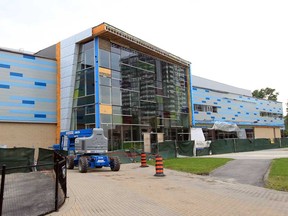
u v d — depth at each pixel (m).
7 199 9.41
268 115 68.25
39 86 29.09
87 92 28.11
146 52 34.00
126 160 25.05
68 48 30.03
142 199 9.54
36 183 12.80
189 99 41.22
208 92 50.91
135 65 32.28
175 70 39.31
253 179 14.03
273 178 13.59
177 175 16.28
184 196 10.06
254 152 35.38
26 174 15.80
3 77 26.75
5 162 17.08
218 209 8.13
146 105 32.97
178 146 29.58
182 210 8.02
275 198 9.68
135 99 31.42
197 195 10.24
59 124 29.42
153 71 35.06
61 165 9.39
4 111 26.42
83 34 28.78
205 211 7.89
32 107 28.27
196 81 51.22
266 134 65.44
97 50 27.95
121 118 29.16
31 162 17.80
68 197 9.84
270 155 27.89
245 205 8.62
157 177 15.38
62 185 9.59
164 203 8.93
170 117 36.84
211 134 48.53
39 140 28.41
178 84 39.44
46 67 29.92
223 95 54.38
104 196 10.05
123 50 30.98
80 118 28.36
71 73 29.28
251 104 62.25
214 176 15.55
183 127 39.16
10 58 27.42
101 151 19.44
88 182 13.46
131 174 16.91
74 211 7.88
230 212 7.78
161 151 27.34
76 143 19.75
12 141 26.67
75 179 14.59
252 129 60.69
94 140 19.30
